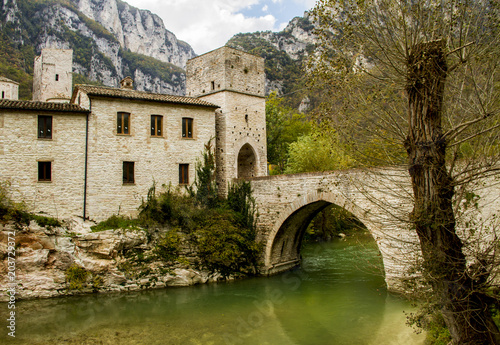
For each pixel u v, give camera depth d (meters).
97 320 19.69
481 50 9.77
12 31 113.38
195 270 26.55
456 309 10.12
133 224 26.48
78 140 26.25
